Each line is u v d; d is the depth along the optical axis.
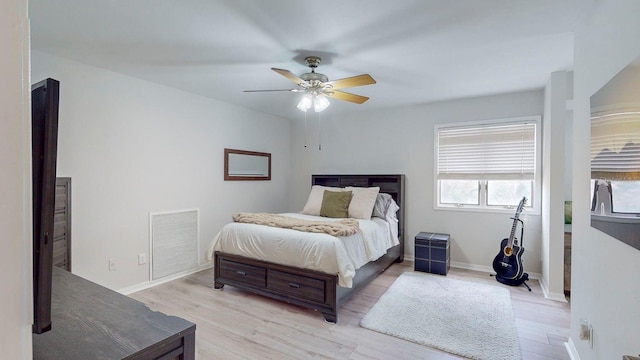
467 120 4.22
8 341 0.32
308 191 5.57
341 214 4.15
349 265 2.76
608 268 1.57
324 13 2.03
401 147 4.71
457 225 4.31
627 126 1.27
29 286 0.34
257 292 3.15
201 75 3.25
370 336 2.47
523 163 3.91
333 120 5.31
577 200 2.07
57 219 2.67
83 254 2.92
